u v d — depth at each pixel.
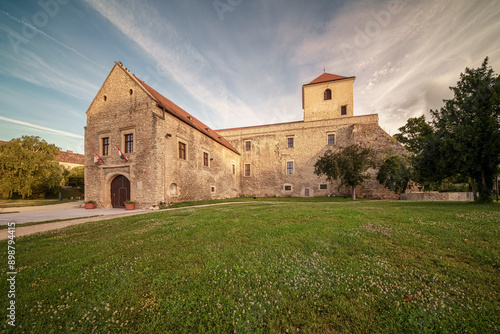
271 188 30.75
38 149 28.06
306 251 4.15
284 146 30.72
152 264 3.75
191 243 4.94
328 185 27.64
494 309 2.28
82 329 2.18
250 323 2.18
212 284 2.97
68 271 3.65
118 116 16.92
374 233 5.12
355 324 2.15
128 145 16.58
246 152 32.72
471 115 10.57
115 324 2.23
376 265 3.41
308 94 31.00
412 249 4.04
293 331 2.04
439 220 6.22
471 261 3.48
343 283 2.86
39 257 4.46
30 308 2.58
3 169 24.34
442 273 3.11
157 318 2.30
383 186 23.44
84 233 6.81
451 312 2.24
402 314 2.25
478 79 10.48
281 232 5.54
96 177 17.42
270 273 3.23
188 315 2.33
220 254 4.12
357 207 10.55
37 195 28.95
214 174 24.58
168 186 16.30
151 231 6.45
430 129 13.11
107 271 3.54
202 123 28.67
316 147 28.91
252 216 8.38
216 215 9.17
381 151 24.25
